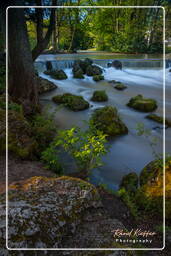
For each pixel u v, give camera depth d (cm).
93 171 441
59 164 404
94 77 1353
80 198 217
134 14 2762
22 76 695
